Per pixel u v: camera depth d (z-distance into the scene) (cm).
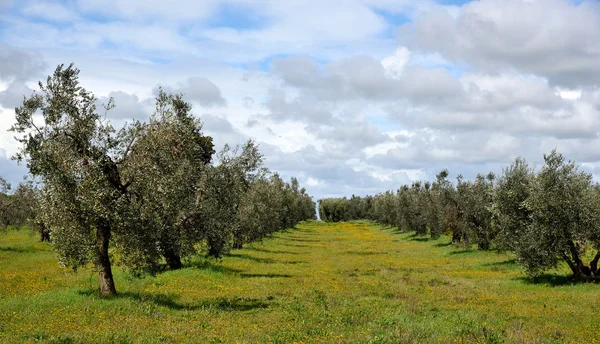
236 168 3966
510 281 3198
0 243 5975
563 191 2927
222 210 3672
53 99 2161
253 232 5834
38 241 6275
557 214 2917
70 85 2200
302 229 12562
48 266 3794
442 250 5828
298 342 1484
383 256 5434
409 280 3316
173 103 3278
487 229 5141
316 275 3622
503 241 3362
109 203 2158
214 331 1648
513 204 3288
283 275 3603
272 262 4609
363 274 3731
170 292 2566
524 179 3306
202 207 3309
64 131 2169
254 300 2456
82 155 2178
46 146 2084
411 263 4634
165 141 2558
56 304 2047
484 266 4175
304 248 6588
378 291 2758
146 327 1683
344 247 6819
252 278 3347
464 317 1933
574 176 2961
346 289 2862
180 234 3206
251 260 4616
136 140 2384
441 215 5975
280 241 7700
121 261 2295
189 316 1955
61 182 2070
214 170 3753
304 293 2677
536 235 3011
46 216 2106
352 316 1944
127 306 2050
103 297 2208
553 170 2989
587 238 2908
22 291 2483
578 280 2978
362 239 8606
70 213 2111
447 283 3177
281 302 2369
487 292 2744
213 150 5250
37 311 1909
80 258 2130
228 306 2248
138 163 2303
